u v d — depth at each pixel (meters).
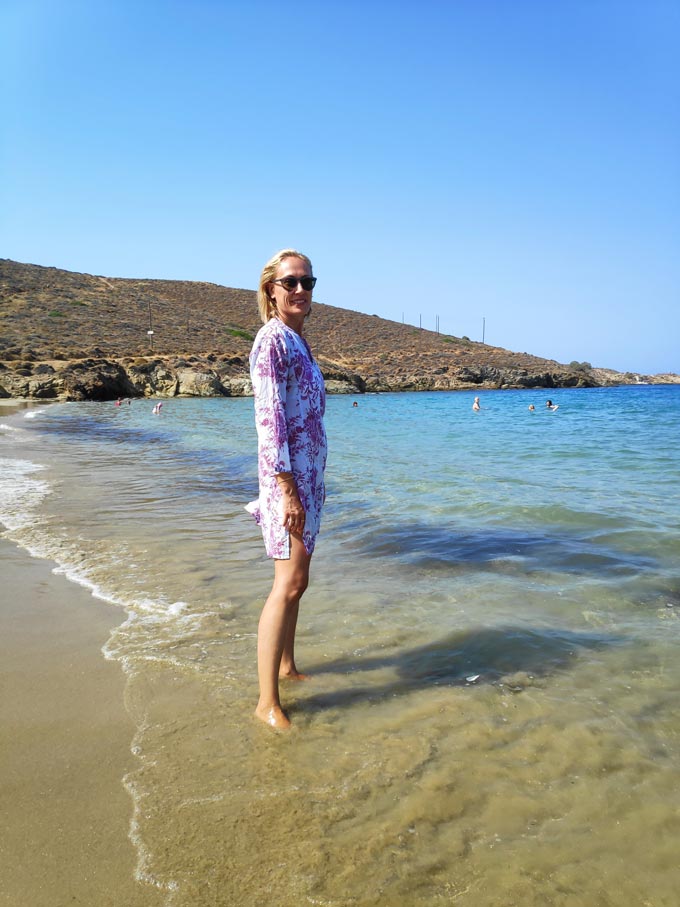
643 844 1.85
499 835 1.89
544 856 1.81
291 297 2.76
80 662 3.02
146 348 65.50
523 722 2.53
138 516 6.45
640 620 3.62
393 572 4.61
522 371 81.75
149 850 1.80
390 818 1.96
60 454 12.55
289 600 2.62
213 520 6.27
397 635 3.43
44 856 1.77
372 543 5.45
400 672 3.00
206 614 3.66
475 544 5.36
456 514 6.54
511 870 1.75
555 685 2.84
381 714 2.60
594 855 1.81
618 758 2.28
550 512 6.49
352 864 1.76
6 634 3.36
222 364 60.44
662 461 10.75
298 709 2.64
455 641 3.34
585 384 86.94
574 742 2.38
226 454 12.67
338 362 80.69
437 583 4.34
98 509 6.79
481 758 2.28
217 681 2.83
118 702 2.65
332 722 2.53
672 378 126.19
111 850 1.80
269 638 2.58
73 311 77.56
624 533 5.60
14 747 2.31
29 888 1.65
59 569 4.56
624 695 2.74
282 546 2.61
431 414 30.72
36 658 3.07
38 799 2.02
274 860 1.77
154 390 52.91
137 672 2.91
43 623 3.52
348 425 22.48
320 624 3.60
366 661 3.12
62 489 8.10
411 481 8.69
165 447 14.15
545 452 12.55
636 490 7.83
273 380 2.58
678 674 2.93
